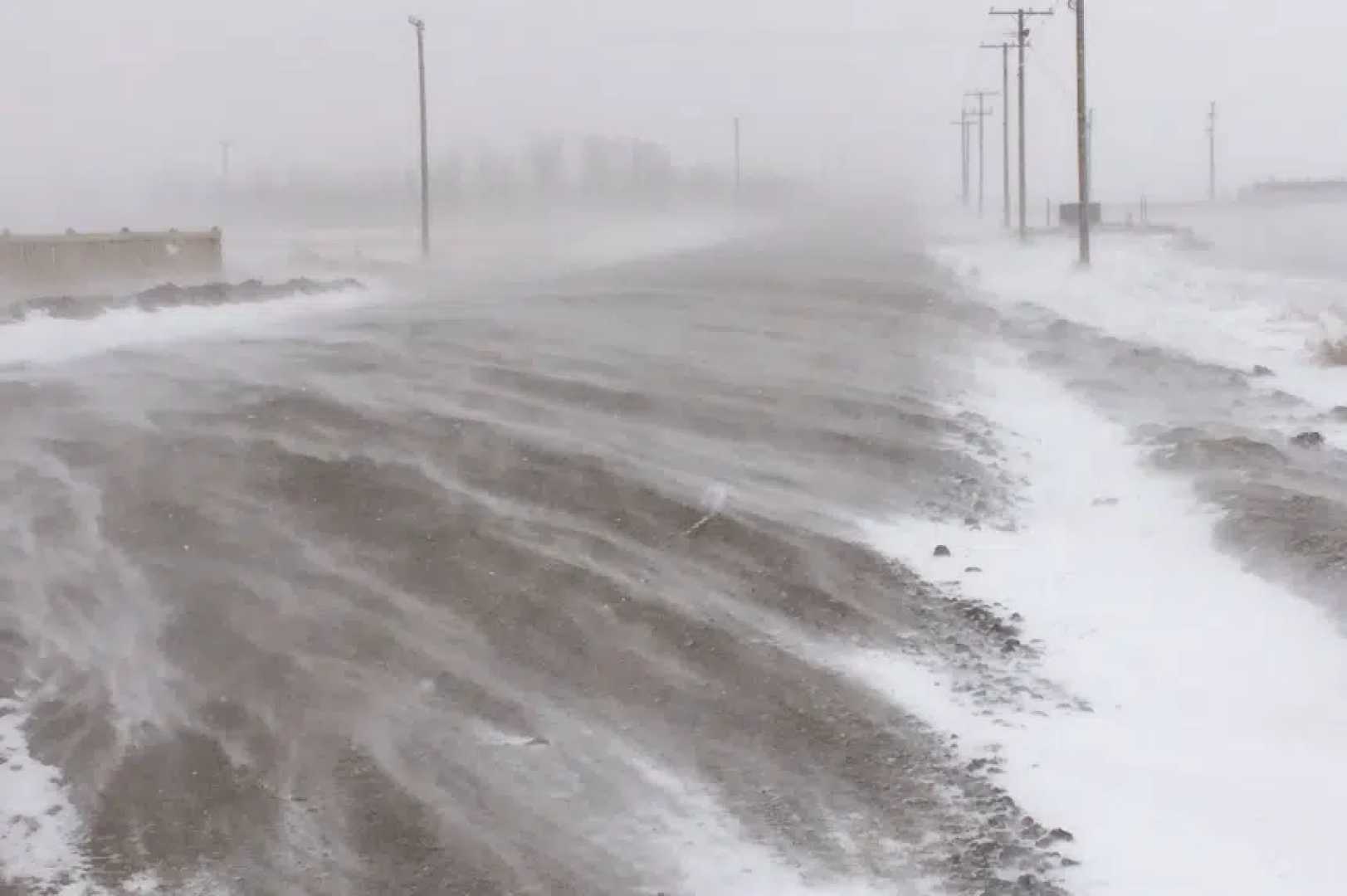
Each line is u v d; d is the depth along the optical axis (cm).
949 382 4347
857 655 2205
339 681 2139
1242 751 1855
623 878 1574
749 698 2052
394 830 1694
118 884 1602
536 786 1800
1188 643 2217
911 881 1545
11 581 2586
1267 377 4544
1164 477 3136
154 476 3228
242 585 2550
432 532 2806
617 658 2202
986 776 1797
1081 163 9469
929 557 2655
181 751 1927
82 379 4441
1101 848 1603
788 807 1725
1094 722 1959
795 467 3272
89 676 2180
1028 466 3319
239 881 1598
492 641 2281
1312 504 2759
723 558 2650
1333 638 2170
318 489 3102
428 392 4156
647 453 3388
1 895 1573
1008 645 2225
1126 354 4772
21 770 1891
